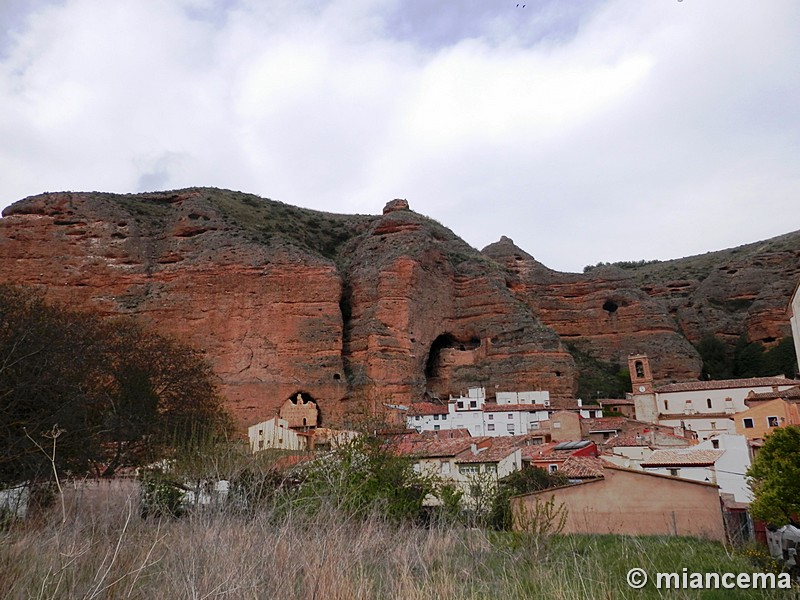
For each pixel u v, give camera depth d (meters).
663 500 19.12
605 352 102.31
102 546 7.61
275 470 15.87
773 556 13.81
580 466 32.31
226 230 85.00
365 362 77.50
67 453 20.23
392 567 8.38
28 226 81.31
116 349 39.62
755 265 112.69
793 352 89.25
